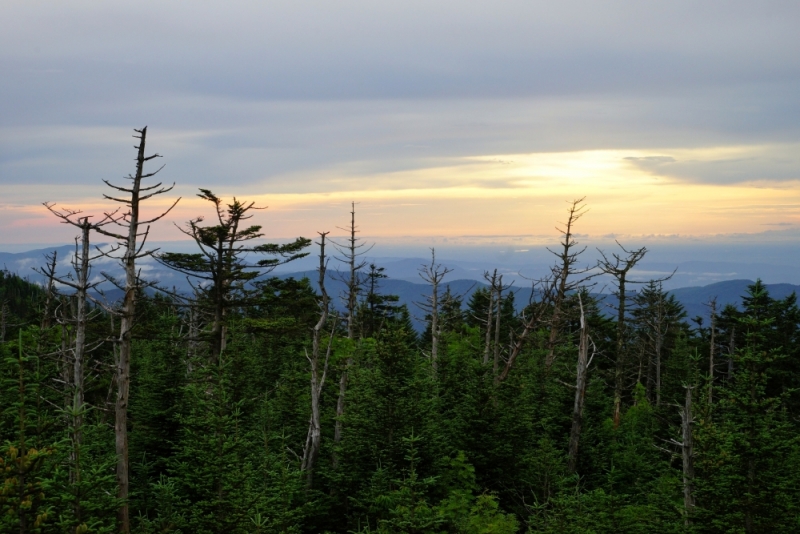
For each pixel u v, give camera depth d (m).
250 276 32.44
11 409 14.87
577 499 20.11
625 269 37.03
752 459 17.52
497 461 26.53
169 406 27.17
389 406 22.95
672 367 46.94
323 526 23.14
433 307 38.69
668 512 20.08
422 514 18.38
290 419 30.22
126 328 18.14
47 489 12.73
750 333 18.06
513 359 36.59
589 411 36.72
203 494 18.45
